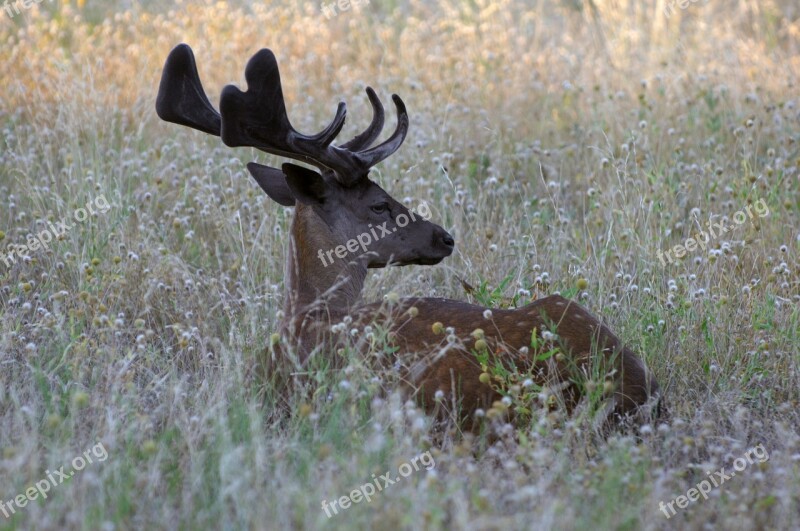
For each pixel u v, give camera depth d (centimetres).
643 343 1834
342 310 1766
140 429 1541
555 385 1549
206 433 1505
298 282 1858
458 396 1562
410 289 2172
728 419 1667
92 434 1504
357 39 3697
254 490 1363
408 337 1644
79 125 2653
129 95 3048
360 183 1903
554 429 1527
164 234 2347
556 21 3978
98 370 1708
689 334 1892
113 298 2023
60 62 3027
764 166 2600
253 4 3672
